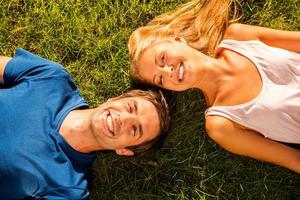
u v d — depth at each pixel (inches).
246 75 73.9
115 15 84.3
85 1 84.3
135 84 82.3
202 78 74.8
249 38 75.2
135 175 83.6
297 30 82.7
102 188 83.4
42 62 75.8
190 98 83.7
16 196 71.2
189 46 77.7
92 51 84.4
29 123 70.8
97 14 84.3
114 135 70.1
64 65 84.9
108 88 84.3
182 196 82.4
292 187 81.7
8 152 68.9
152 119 72.6
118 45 84.4
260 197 82.0
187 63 72.7
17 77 75.2
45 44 84.7
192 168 83.0
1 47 84.4
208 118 75.7
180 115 83.6
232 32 76.2
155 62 73.2
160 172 83.6
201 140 83.0
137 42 78.6
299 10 82.2
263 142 73.9
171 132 83.4
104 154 83.7
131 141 71.7
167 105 76.9
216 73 75.2
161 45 73.6
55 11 84.0
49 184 70.6
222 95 75.0
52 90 74.4
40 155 70.5
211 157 82.7
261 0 83.0
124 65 84.2
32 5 84.4
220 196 82.7
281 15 82.8
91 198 83.4
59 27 84.5
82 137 72.7
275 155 74.2
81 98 77.3
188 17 82.1
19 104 71.6
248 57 74.3
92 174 80.4
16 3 84.2
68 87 76.4
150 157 83.5
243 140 74.2
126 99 72.6
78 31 84.3
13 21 84.5
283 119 72.7
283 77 72.7
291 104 71.7
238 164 82.4
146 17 84.6
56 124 72.5
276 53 73.2
